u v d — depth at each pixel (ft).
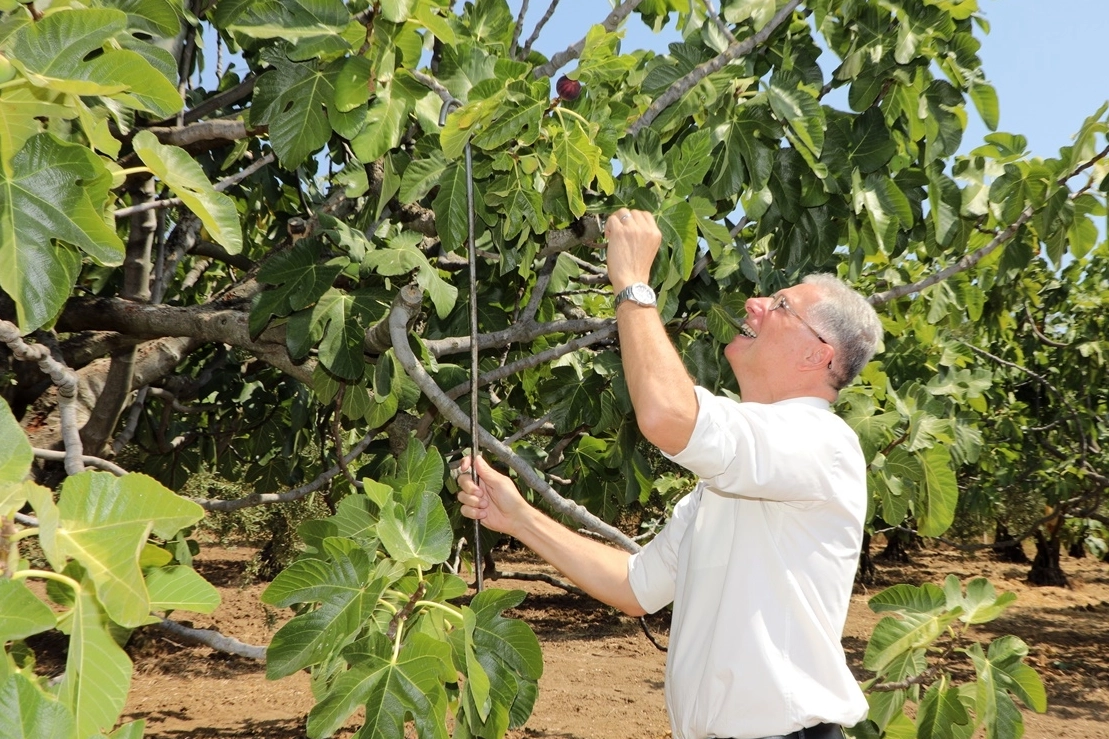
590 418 12.01
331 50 6.35
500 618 6.21
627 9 8.75
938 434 12.17
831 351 7.07
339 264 9.65
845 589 6.67
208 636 8.48
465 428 8.52
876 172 10.93
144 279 11.85
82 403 11.59
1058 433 39.55
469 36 8.49
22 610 3.73
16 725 3.54
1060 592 67.56
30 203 4.46
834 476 6.51
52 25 4.63
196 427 17.28
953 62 11.07
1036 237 12.63
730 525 6.80
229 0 6.52
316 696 6.41
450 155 6.78
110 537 4.14
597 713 32.24
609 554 8.27
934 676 10.30
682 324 11.71
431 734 5.50
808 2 10.89
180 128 8.78
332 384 10.74
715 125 9.69
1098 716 33.19
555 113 6.98
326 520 6.75
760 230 10.92
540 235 9.16
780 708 6.24
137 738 4.16
